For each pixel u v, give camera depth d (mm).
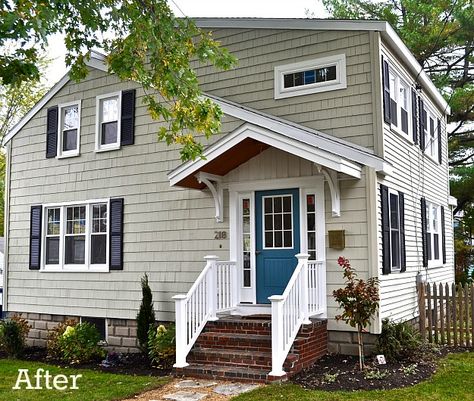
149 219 11547
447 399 6723
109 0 7566
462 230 23453
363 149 9617
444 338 10664
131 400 7203
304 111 10359
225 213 10570
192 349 8961
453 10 20828
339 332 9289
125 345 11586
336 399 6746
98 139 12477
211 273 9578
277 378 7695
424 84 13508
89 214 12445
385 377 7691
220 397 7121
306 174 9797
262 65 10977
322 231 9539
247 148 9875
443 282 15172
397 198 10641
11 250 13781
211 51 7648
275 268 10055
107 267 11984
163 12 7824
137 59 7844
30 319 13180
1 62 6895
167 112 8031
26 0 6227
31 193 13531
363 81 9805
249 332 9094
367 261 9109
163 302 11148
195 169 9758
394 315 9961
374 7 23031
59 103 13250
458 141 22781
